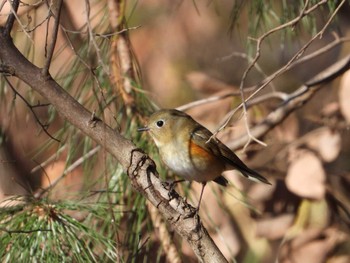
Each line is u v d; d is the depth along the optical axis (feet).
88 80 29.50
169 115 29.40
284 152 33.94
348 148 40.57
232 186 31.35
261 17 32.24
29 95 31.17
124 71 29.50
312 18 31.96
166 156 29.50
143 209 27.25
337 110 33.99
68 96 22.25
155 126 29.35
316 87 34.09
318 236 31.68
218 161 29.84
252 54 35.09
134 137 29.19
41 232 23.88
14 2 22.90
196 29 47.26
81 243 24.44
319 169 31.96
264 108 35.53
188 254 28.81
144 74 45.27
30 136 36.63
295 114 38.14
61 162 33.50
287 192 32.94
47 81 22.16
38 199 25.43
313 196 31.45
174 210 22.71
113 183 27.89
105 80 29.37
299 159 32.40
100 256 25.32
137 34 46.24
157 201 22.71
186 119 29.78
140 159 22.40
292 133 35.27
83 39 30.17
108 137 22.27
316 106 43.80
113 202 27.73
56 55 31.30
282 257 31.68
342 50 44.09
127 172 22.49
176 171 29.53
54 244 23.68
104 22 30.32
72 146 29.22
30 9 29.55
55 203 25.32
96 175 31.42
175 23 47.01
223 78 47.29
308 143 33.53
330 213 32.35
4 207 24.97
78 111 22.22
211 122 33.96
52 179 33.04
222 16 47.75
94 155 29.25
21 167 36.55
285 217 32.48
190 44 46.91
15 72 22.24
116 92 29.37
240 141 33.58
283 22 31.96
